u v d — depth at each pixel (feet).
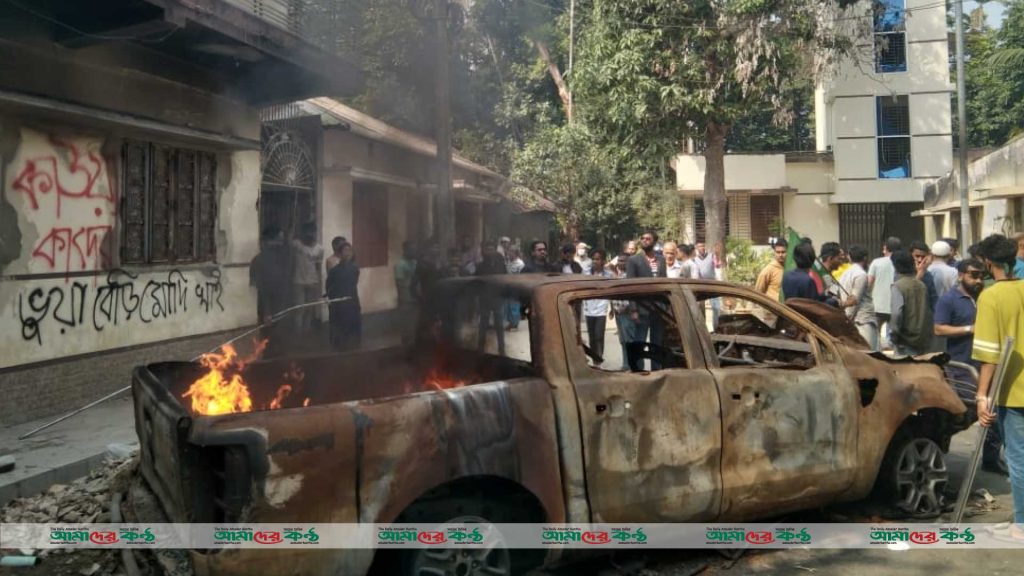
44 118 21.74
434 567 11.25
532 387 11.92
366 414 10.55
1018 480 14.42
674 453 12.78
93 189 23.76
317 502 10.11
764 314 18.63
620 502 12.30
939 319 19.65
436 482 10.87
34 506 15.93
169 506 11.42
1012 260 14.88
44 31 21.61
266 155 35.01
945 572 13.21
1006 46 85.76
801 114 105.91
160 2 20.99
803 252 22.54
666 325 16.39
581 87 50.62
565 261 35.78
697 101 46.68
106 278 24.25
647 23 47.32
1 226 20.54
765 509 13.82
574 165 70.59
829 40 49.29
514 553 12.37
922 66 67.87
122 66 24.75
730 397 13.43
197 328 28.68
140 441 13.93
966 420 16.12
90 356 23.61
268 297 34.35
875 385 15.15
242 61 27.63
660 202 73.10
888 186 68.54
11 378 20.89
